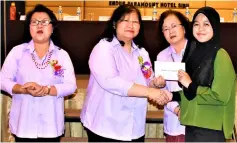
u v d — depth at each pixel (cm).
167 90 214
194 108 186
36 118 214
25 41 227
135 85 198
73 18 437
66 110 329
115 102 204
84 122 213
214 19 186
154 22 384
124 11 207
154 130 333
